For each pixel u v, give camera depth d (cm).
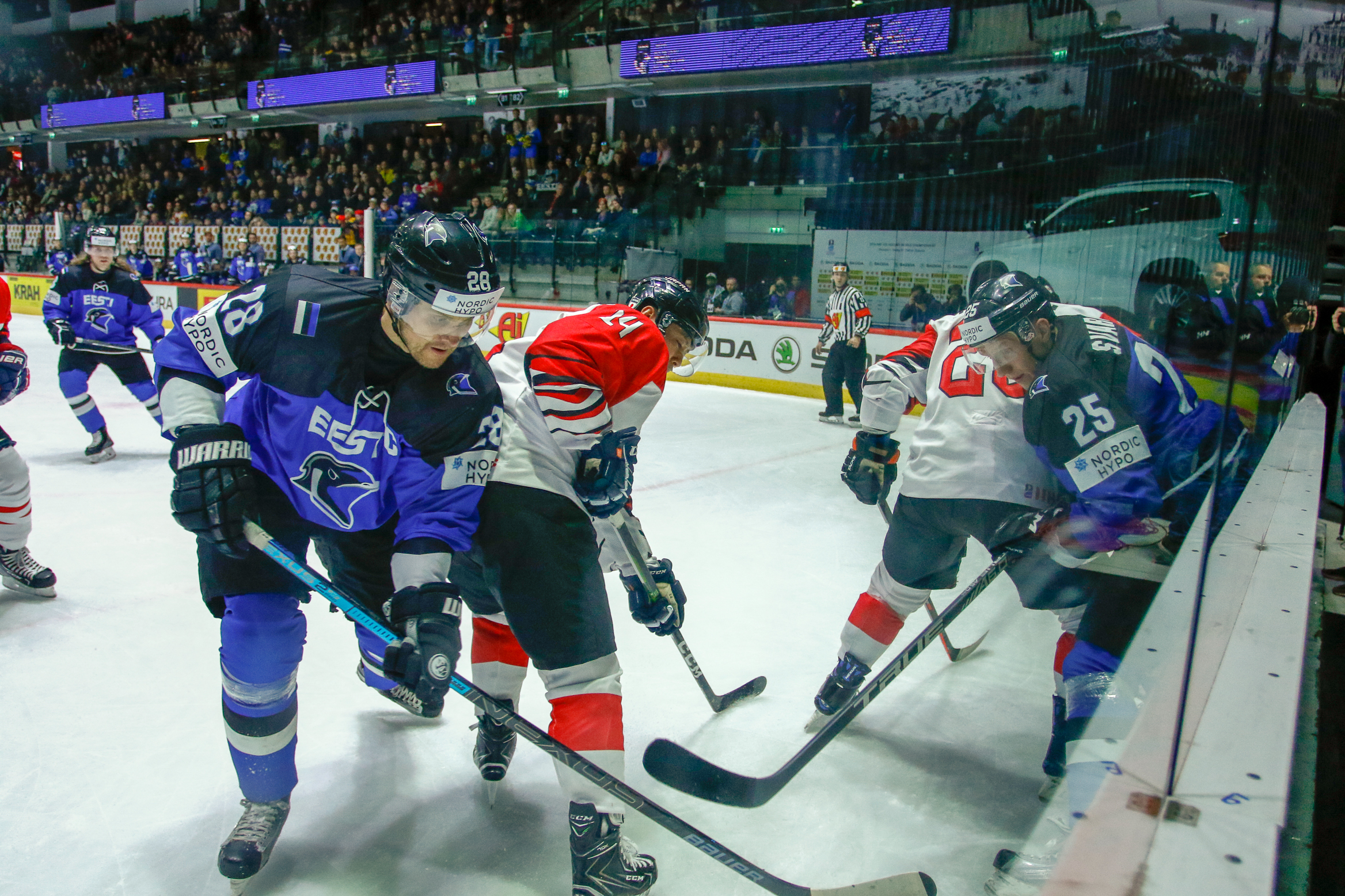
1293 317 218
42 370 902
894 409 203
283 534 166
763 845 170
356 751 205
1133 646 112
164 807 180
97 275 507
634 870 153
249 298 149
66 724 213
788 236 1091
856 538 392
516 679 187
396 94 1544
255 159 1828
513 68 1421
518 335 1081
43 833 169
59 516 399
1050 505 168
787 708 229
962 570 301
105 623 277
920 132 914
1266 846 83
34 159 2212
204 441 145
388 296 140
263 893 155
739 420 732
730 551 371
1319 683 197
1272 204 129
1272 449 256
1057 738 172
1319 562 313
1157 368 133
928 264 860
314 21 1670
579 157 1405
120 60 1970
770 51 1126
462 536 156
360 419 154
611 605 312
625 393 173
